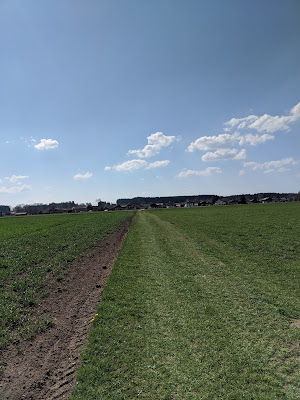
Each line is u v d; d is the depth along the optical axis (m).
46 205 178.25
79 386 4.50
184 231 24.98
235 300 7.89
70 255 15.11
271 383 4.34
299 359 4.92
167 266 12.35
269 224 24.55
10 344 6.04
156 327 6.42
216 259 13.19
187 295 8.48
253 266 11.46
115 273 11.34
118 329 6.39
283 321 6.43
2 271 11.62
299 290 8.46
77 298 9.09
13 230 30.77
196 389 4.30
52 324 7.10
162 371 4.77
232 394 4.13
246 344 5.50
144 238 21.81
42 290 9.66
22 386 4.66
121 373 4.77
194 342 5.66
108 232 26.92
